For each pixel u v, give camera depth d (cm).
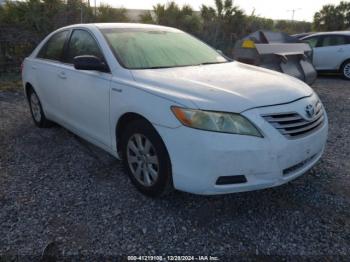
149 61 339
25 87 508
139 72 311
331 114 603
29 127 508
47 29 1028
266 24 1498
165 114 262
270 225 268
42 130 493
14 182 335
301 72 690
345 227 266
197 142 245
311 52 752
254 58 643
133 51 343
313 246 245
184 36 415
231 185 250
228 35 1409
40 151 414
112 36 356
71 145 432
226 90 269
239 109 248
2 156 398
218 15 1422
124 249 241
